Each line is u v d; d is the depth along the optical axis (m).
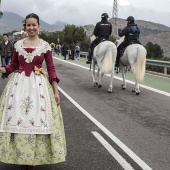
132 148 5.98
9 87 4.36
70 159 5.29
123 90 13.15
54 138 4.21
